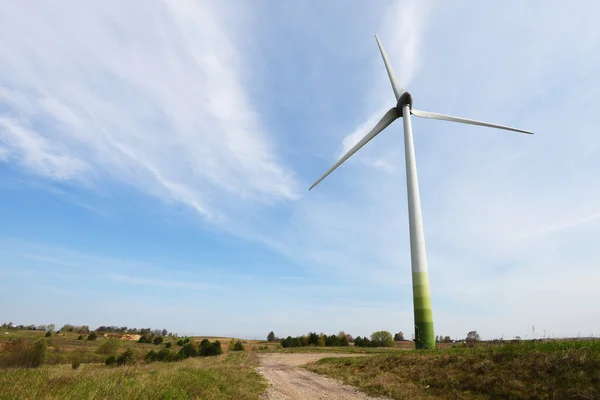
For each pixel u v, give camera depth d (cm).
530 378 1508
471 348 2245
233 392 1670
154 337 10288
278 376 2647
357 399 1747
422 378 1969
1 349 3912
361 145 4834
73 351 5784
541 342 1895
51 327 12888
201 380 1767
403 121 4328
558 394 1339
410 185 3784
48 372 1523
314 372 2991
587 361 1421
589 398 1247
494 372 1677
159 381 1470
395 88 4916
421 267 3375
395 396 1762
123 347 7269
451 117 4475
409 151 3988
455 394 1647
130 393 1193
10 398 1011
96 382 1284
